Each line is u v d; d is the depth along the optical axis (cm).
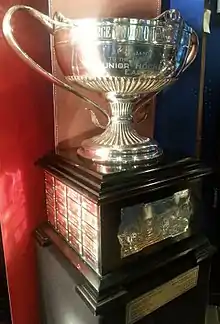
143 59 66
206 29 110
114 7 89
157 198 76
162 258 81
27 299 104
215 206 131
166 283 83
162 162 81
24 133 92
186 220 85
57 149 92
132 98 79
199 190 85
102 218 69
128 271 76
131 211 73
